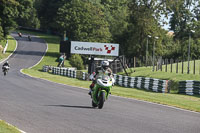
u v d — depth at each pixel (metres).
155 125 30.17
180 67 132.88
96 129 26.72
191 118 36.44
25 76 120.25
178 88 82.62
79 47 163.50
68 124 28.34
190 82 79.31
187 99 67.75
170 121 33.16
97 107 42.03
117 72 154.50
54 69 159.38
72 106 41.38
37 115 32.44
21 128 25.81
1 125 25.02
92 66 150.25
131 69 149.88
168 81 83.25
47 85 81.00
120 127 28.11
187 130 28.58
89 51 163.00
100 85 40.19
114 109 40.56
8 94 53.12
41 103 42.91
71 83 96.88
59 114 33.78
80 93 63.09
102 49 162.25
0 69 159.38
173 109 44.66
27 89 65.25
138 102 51.88
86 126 27.80
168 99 62.50
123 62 150.25
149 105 48.16
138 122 31.28
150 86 88.81
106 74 41.28
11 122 28.14
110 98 55.69
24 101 44.19
